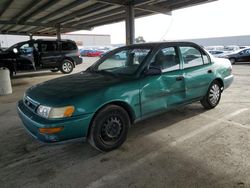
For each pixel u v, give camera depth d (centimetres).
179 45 367
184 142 311
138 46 361
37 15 1432
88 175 241
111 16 1465
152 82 316
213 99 442
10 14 1429
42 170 253
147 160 267
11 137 349
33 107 275
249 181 220
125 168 252
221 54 1625
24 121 284
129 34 1023
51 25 1758
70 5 1142
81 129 257
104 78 317
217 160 260
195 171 241
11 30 2388
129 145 307
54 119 245
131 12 1008
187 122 387
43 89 298
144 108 312
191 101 390
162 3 1091
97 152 292
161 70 319
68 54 1145
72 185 225
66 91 275
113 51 402
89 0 987
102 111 272
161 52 341
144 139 325
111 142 288
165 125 376
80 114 254
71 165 262
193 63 387
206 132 342
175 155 277
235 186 213
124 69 344
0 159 280
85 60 2416
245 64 1463
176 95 354
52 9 1259
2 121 425
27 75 1118
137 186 219
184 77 361
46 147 312
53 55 1092
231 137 321
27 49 1016
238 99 530
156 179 229
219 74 432
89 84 293
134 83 299
